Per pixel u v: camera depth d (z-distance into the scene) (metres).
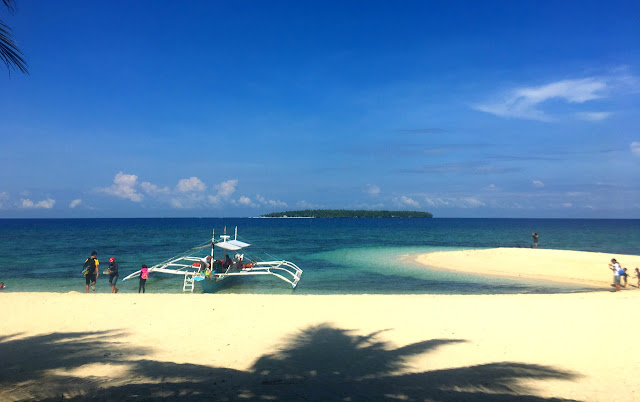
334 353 9.22
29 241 54.09
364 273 27.14
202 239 60.66
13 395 6.29
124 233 78.69
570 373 7.93
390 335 10.64
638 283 21.91
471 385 7.21
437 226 126.50
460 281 24.02
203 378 7.45
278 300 15.12
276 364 8.45
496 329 11.14
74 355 8.94
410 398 6.43
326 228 111.25
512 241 57.72
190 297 15.67
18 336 10.49
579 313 12.80
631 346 9.56
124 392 6.45
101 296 15.86
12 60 5.62
